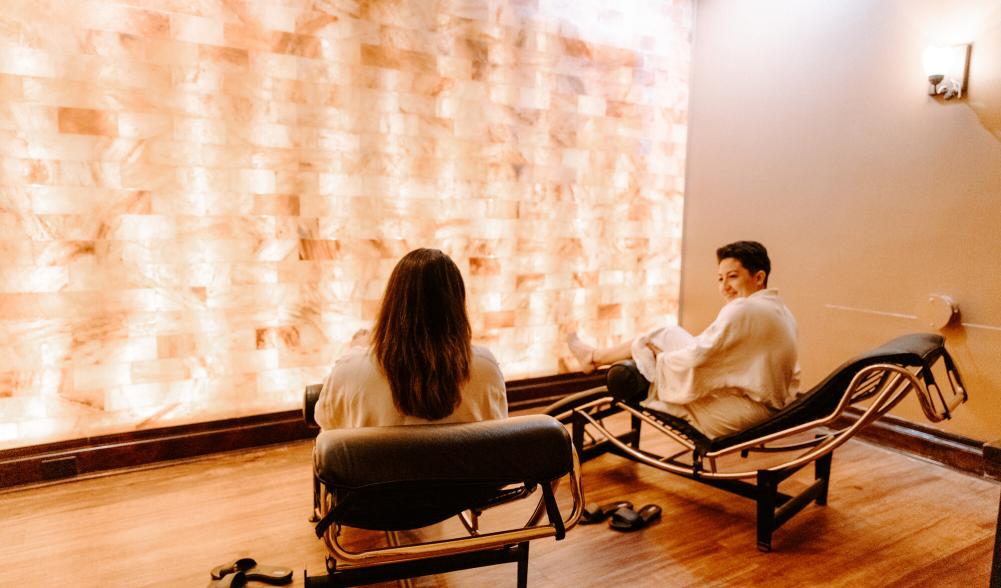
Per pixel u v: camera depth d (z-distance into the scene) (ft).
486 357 5.71
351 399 5.37
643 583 6.81
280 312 10.63
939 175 10.09
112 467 9.48
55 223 8.93
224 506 8.45
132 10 9.11
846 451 10.80
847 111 11.37
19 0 8.46
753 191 13.26
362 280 11.26
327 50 10.55
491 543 4.90
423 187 11.67
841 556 7.39
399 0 11.07
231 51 9.82
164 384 9.88
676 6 14.25
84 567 6.93
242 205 10.14
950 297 10.00
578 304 13.84
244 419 10.48
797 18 12.17
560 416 9.70
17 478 8.87
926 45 10.16
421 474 4.42
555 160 13.12
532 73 12.62
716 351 8.03
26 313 8.89
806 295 12.29
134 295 9.53
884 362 6.67
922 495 9.08
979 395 9.78
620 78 13.73
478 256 12.43
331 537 4.61
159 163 9.50
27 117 8.63
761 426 7.63
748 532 7.95
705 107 14.30
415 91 11.39
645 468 10.07
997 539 5.05
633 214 14.34
